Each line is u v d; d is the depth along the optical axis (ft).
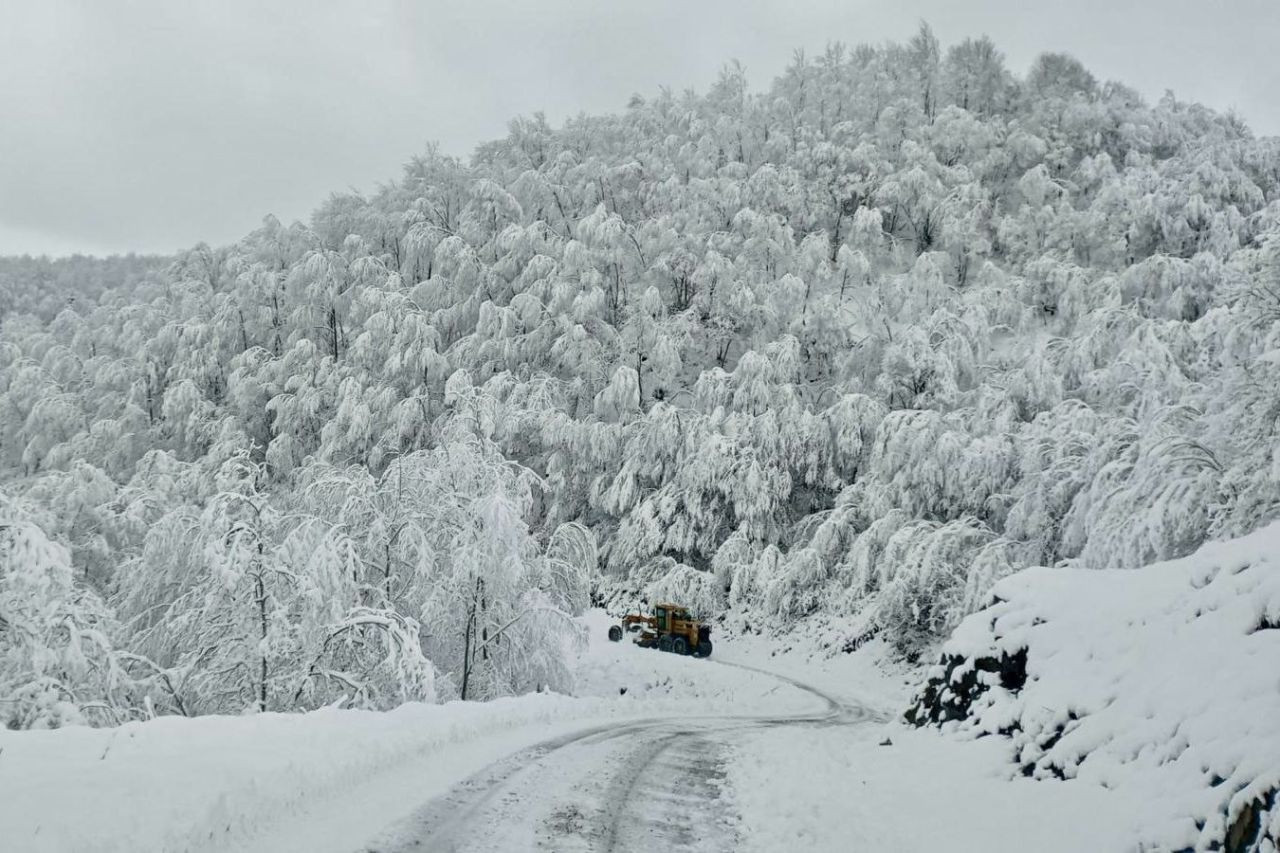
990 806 23.08
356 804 21.16
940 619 92.32
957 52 245.65
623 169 191.42
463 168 216.13
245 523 52.08
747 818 24.21
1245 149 178.19
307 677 52.39
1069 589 32.91
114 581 73.56
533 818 21.90
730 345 165.37
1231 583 24.17
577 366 147.23
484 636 67.77
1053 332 147.43
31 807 16.28
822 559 110.42
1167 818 17.78
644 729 44.75
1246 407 56.03
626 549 127.13
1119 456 72.33
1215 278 130.11
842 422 120.37
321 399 149.18
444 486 68.49
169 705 56.03
